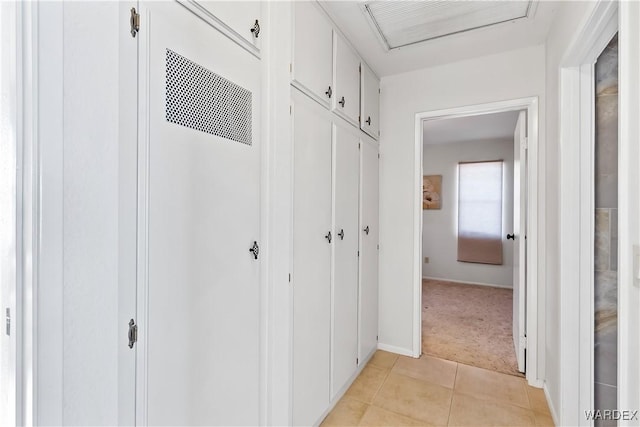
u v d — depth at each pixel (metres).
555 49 1.76
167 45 0.86
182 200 0.90
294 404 1.47
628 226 0.84
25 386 0.57
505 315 3.52
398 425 1.70
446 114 2.39
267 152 1.29
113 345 0.71
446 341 2.80
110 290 0.71
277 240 1.33
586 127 1.51
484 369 2.29
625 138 0.85
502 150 4.83
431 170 5.36
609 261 1.47
